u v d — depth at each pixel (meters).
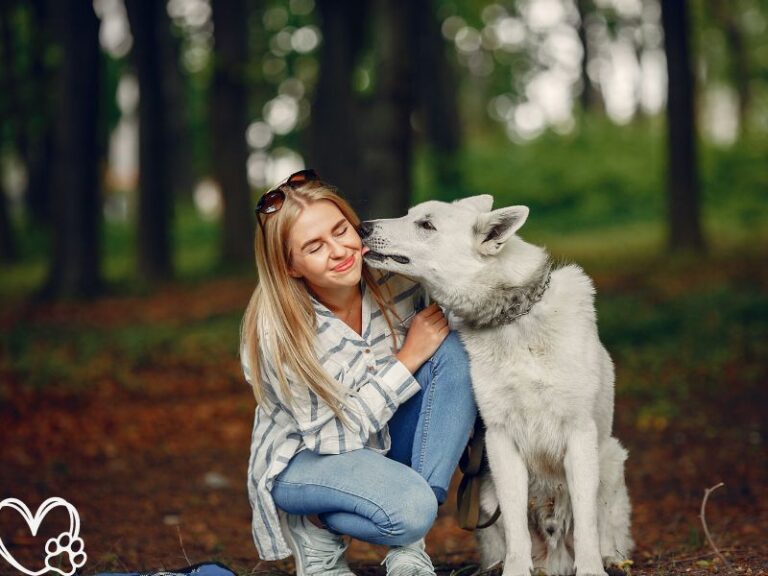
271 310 3.19
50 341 11.32
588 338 3.46
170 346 11.10
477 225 3.48
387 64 10.43
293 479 3.22
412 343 3.35
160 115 17.33
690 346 9.27
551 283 3.52
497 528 3.70
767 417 7.12
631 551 4.26
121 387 9.27
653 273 13.49
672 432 7.12
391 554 3.20
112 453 7.03
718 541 4.36
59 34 14.96
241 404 8.62
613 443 3.72
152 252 17.19
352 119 16.56
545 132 25.31
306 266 3.17
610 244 17.94
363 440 3.19
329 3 16.44
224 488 6.15
